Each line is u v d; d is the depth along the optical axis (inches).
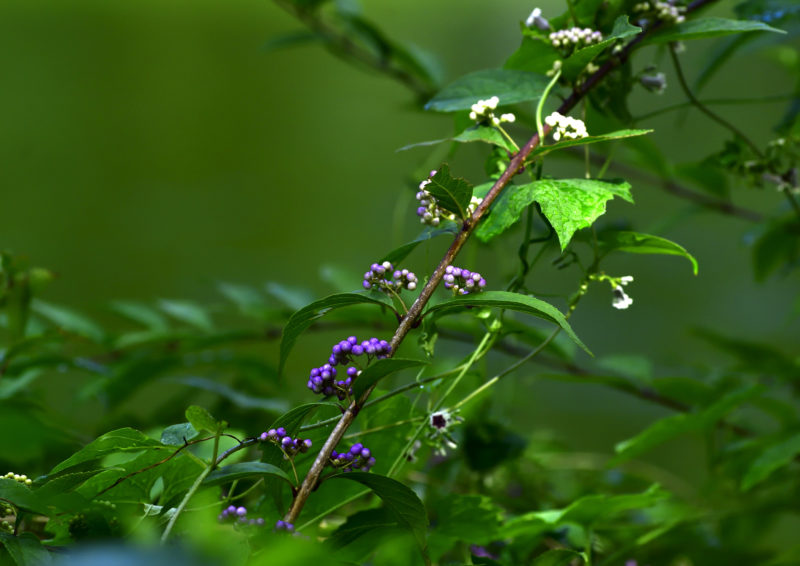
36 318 88.6
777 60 102.0
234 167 220.5
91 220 196.5
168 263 186.9
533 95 73.9
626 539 80.0
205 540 68.8
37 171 207.0
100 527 69.3
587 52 73.1
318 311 71.0
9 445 78.3
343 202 211.3
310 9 105.4
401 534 72.5
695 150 186.9
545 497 85.1
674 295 176.6
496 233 71.6
